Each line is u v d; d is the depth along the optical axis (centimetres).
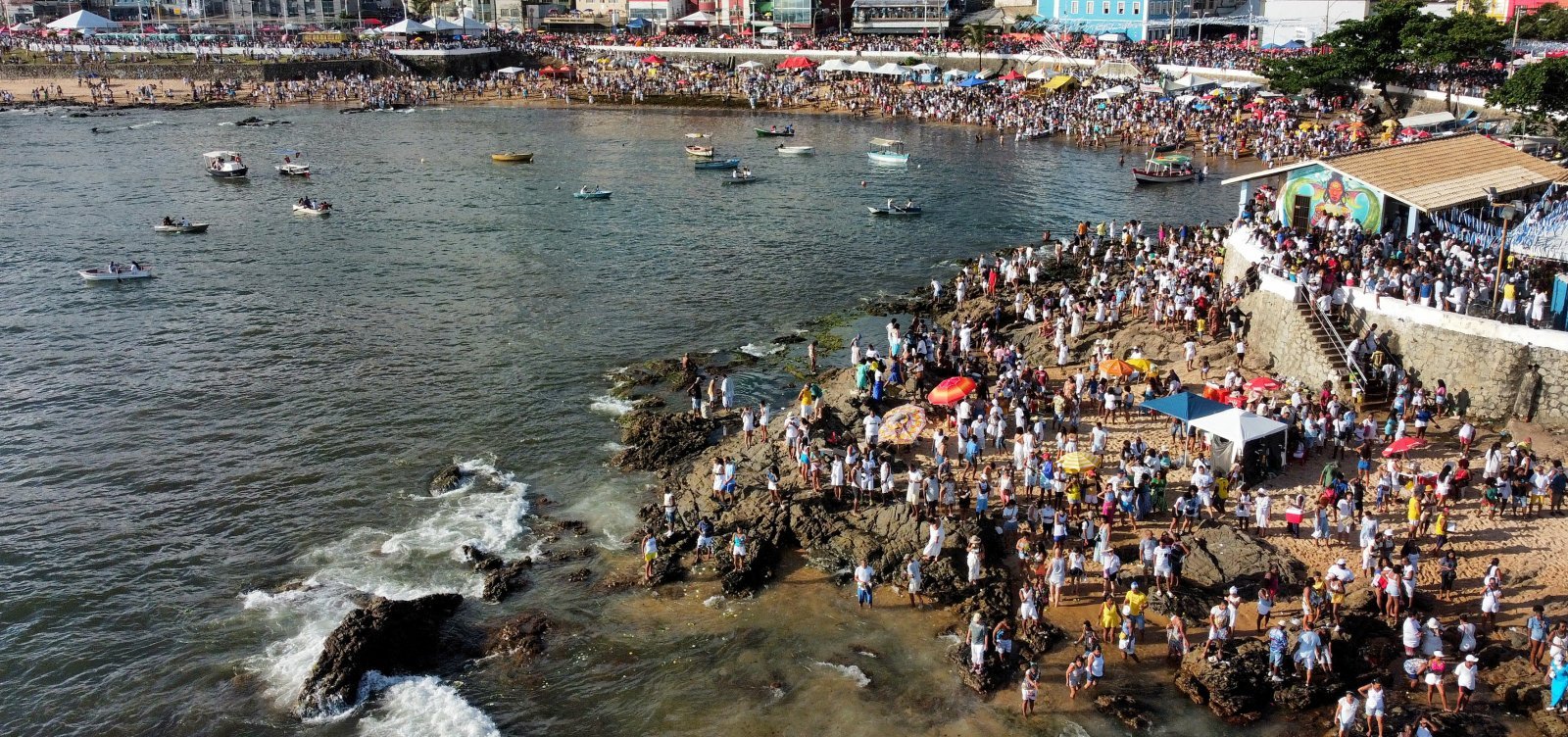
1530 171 5772
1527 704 3002
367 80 17225
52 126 13900
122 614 3753
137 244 8369
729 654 3475
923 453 4584
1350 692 3053
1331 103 12619
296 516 4353
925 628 3550
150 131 13700
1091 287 6738
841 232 8812
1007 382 5022
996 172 11262
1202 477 3953
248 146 12756
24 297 7056
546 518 4297
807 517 4056
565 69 18275
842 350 6128
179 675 3428
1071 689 3183
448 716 3216
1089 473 4078
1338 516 3750
